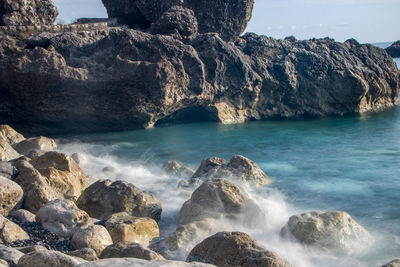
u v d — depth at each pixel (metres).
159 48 25.77
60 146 22.25
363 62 34.28
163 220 11.63
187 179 15.70
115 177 16.09
